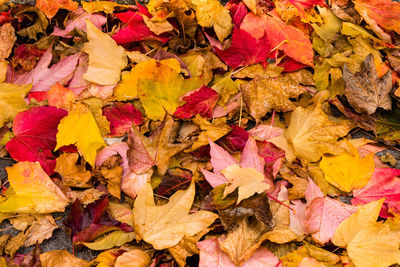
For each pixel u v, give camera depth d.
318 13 1.35
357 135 1.26
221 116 1.25
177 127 1.23
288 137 1.23
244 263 1.15
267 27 1.31
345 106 1.26
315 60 1.31
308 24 1.33
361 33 1.31
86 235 1.16
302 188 1.19
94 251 1.18
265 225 1.16
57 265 1.15
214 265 1.15
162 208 1.17
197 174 1.21
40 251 1.17
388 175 1.21
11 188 1.19
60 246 1.18
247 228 1.16
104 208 1.18
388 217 1.18
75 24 1.32
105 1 1.33
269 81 1.24
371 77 1.25
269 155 1.21
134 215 1.17
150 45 1.31
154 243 1.15
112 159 1.21
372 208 1.16
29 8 1.29
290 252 1.16
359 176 1.20
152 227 1.16
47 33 1.32
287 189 1.20
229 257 1.15
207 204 1.18
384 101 1.25
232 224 1.16
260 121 1.25
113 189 1.19
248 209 1.16
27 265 1.15
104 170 1.20
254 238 1.16
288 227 1.17
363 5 1.34
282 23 1.31
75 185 1.20
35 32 1.31
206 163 1.22
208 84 1.27
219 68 1.28
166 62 1.25
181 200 1.17
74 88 1.26
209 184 1.20
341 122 1.22
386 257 1.15
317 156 1.21
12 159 1.24
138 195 1.17
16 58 1.28
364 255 1.15
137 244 1.17
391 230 1.16
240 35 1.25
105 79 1.26
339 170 1.21
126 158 1.22
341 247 1.16
